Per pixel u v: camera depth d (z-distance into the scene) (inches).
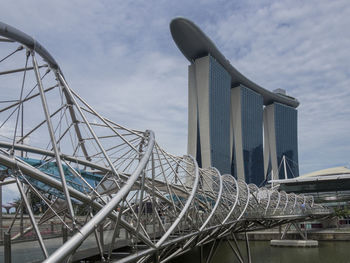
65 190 651.5
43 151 1240.2
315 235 3700.8
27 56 744.3
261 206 2615.7
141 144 1428.4
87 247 926.4
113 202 619.8
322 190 5078.7
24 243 774.5
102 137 1444.4
